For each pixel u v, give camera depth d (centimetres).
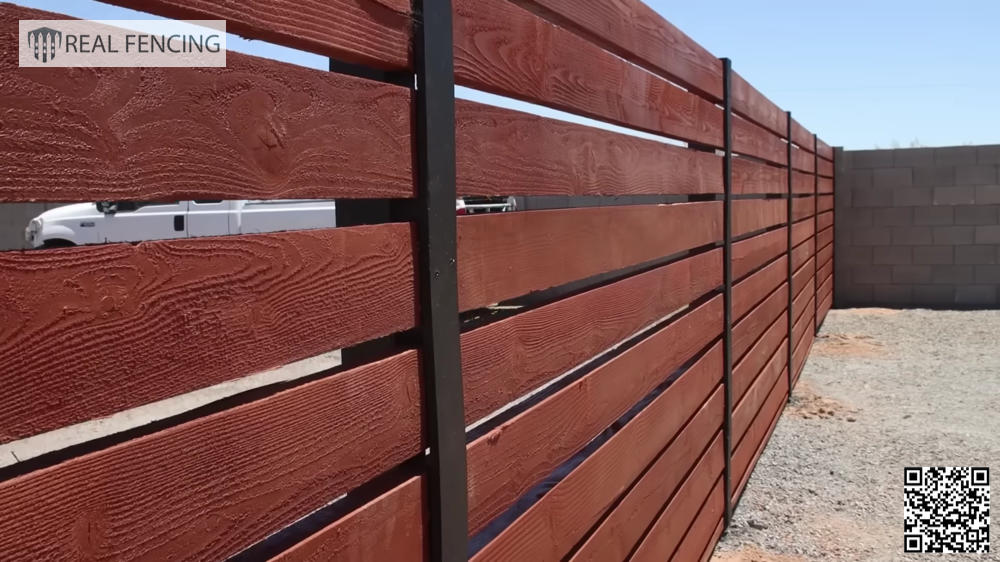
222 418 94
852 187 1322
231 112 96
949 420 622
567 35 195
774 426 595
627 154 237
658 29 266
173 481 88
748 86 437
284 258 104
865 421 624
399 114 128
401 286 128
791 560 376
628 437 235
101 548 81
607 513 222
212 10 93
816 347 965
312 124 109
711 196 355
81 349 79
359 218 138
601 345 216
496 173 160
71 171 79
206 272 92
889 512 439
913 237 1300
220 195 95
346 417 115
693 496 323
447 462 137
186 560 90
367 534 119
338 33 114
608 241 222
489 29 158
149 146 86
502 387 162
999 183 1252
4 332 73
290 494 104
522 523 167
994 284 1268
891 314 1223
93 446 82
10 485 73
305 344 107
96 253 80
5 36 73
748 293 444
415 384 131
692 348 312
